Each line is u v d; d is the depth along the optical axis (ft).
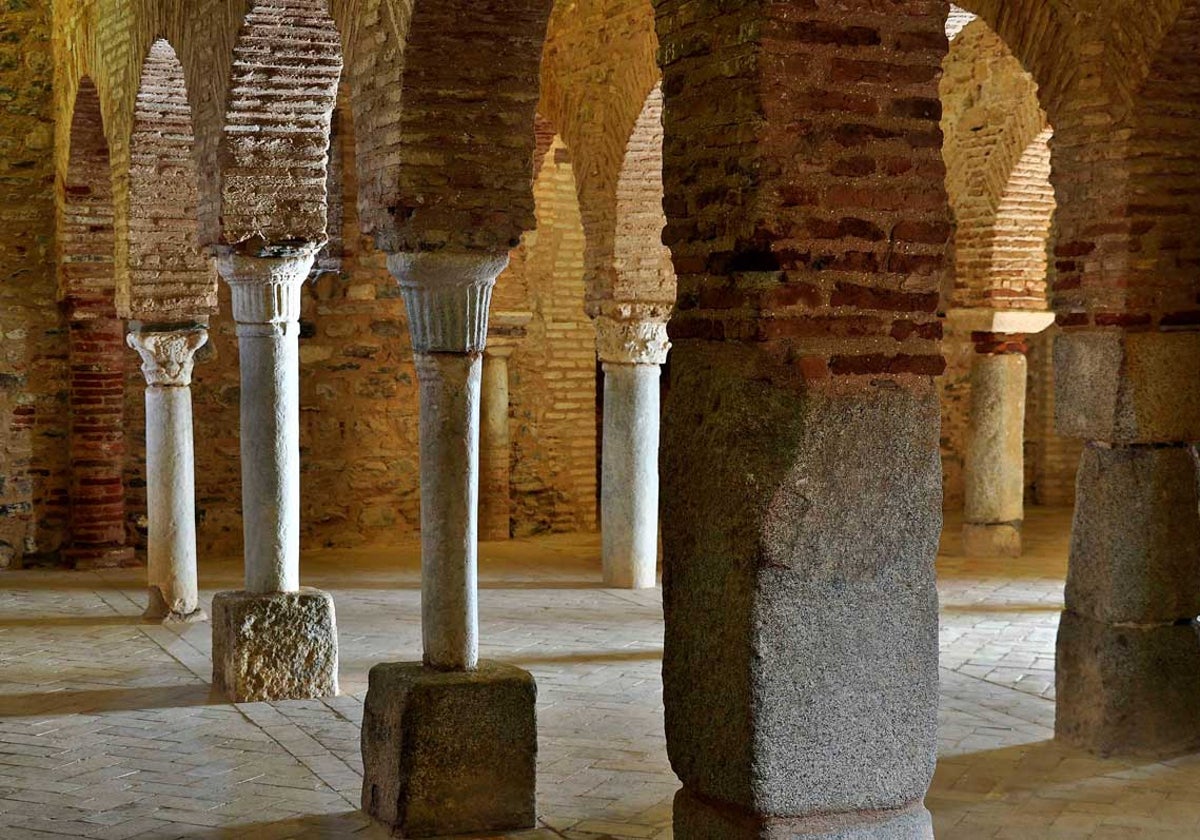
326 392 46.34
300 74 24.89
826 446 13.05
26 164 42.70
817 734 13.20
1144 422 21.79
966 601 36.06
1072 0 21.94
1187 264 21.80
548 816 19.63
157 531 34.53
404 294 19.94
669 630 13.99
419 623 34.27
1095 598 22.40
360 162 20.48
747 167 12.98
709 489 13.41
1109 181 21.70
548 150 45.60
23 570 42.75
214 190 25.39
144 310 32.48
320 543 46.44
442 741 18.92
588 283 37.68
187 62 26.78
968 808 19.63
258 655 26.53
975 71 41.22
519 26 19.26
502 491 48.34
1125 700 22.04
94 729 24.61
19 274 42.73
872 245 13.26
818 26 13.03
